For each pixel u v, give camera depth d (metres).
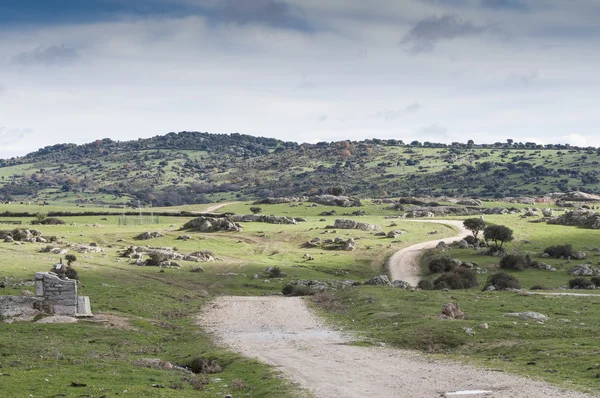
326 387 43.91
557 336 63.00
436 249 195.62
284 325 81.75
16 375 44.72
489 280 135.12
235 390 45.16
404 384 44.34
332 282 139.62
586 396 38.41
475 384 43.41
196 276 145.50
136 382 44.56
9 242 180.75
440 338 63.16
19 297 75.06
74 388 40.75
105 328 72.62
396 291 105.62
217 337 72.88
